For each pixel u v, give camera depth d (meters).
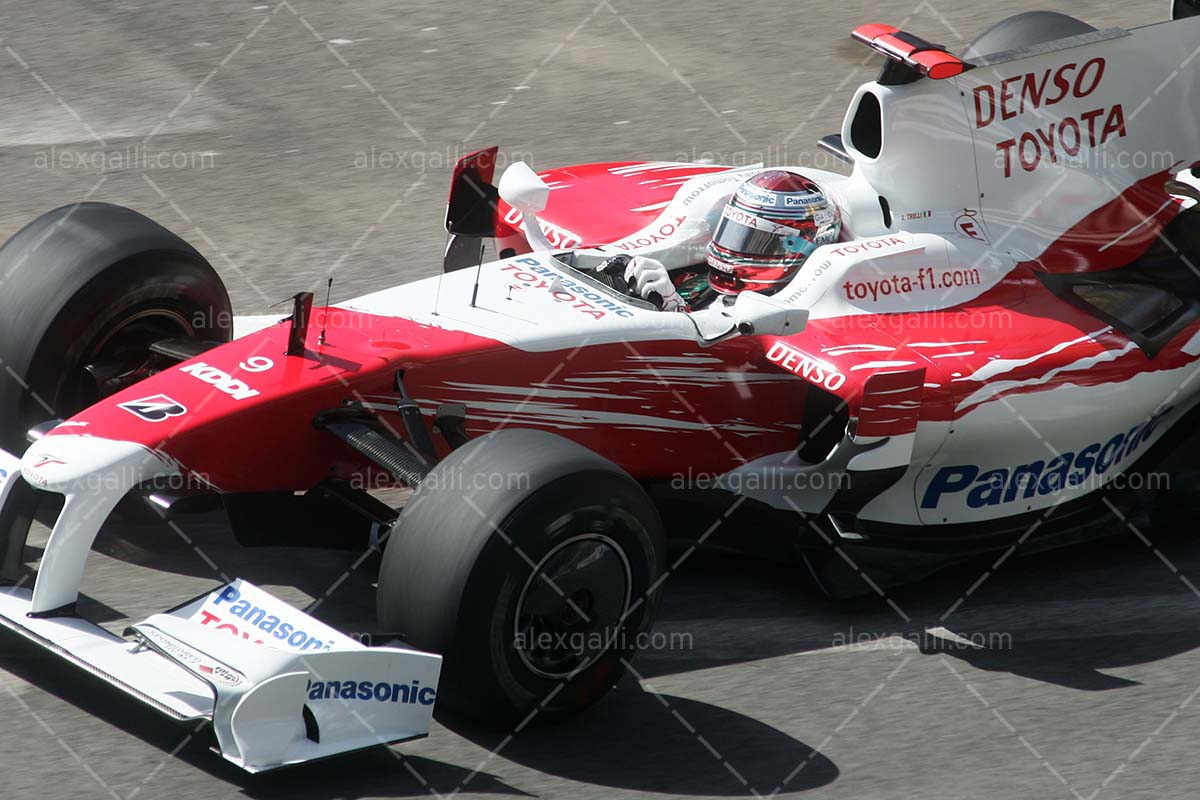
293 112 36.75
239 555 18.83
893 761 15.12
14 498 15.84
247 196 31.75
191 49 40.59
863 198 20.25
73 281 18.59
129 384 19.14
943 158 20.36
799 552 18.52
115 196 31.41
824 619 18.12
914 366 18.20
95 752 14.55
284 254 28.97
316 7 44.41
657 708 15.90
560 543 14.33
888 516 19.16
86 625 14.98
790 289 19.12
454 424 17.06
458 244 22.11
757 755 15.09
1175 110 22.03
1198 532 20.98
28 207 30.66
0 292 18.91
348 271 28.36
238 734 13.37
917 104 20.00
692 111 37.44
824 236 19.66
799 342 18.28
